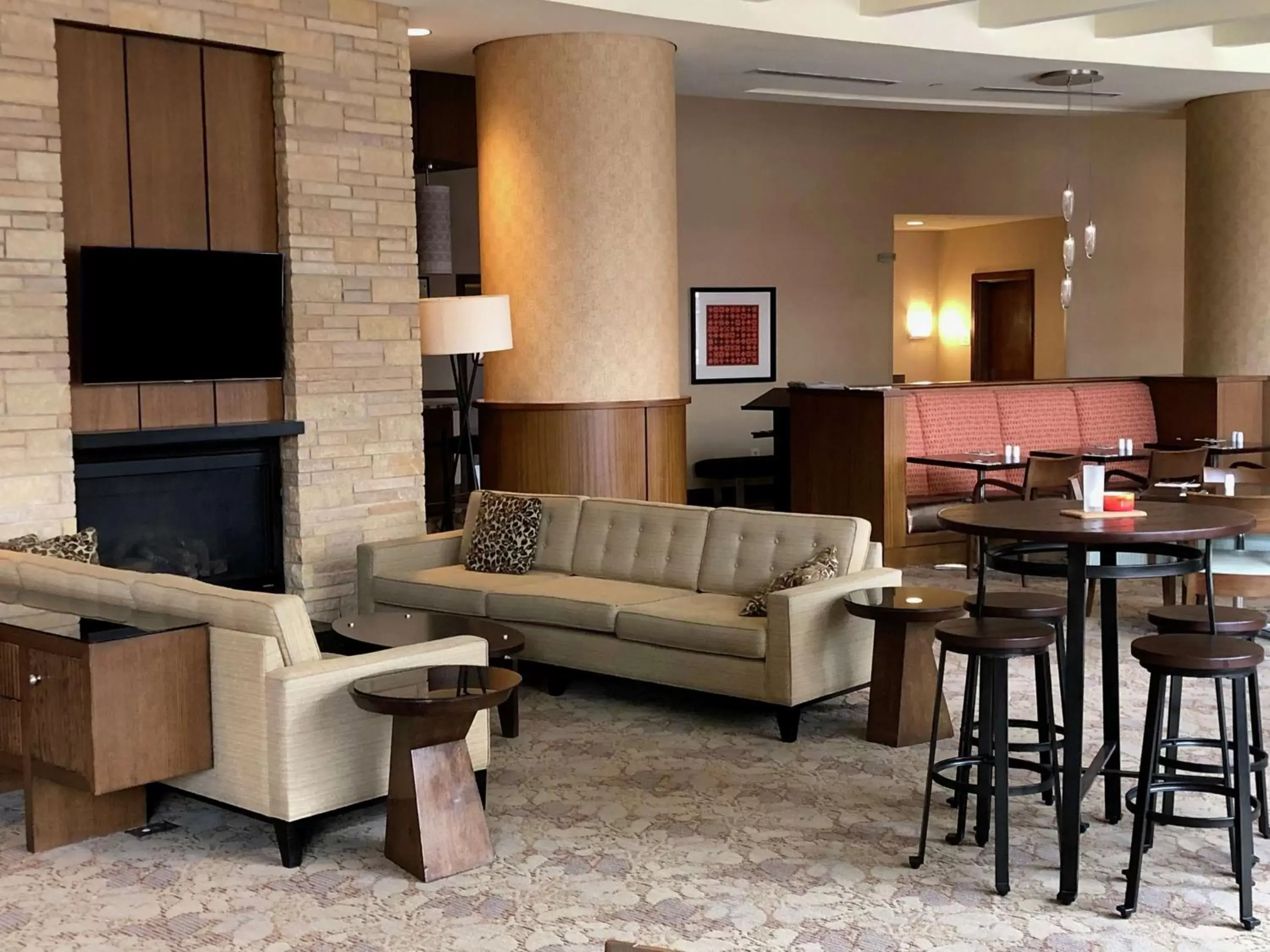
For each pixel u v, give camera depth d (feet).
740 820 13.92
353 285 22.70
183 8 20.24
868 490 28.58
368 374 23.02
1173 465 26.76
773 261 42.19
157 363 20.52
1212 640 11.68
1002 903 11.69
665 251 26.58
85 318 19.58
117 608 14.08
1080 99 34.37
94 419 20.31
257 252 21.39
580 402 25.82
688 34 25.84
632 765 15.84
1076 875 11.68
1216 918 11.32
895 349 51.21
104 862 12.96
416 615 18.21
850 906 11.66
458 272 39.65
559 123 25.50
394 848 12.78
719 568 19.38
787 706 16.60
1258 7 26.55
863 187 43.34
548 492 25.98
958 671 20.10
